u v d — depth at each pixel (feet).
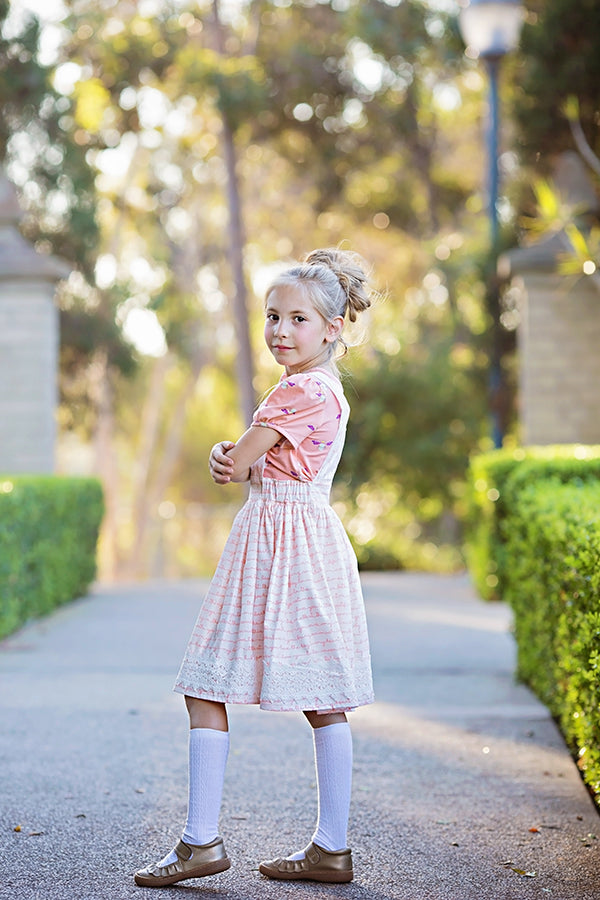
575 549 13.88
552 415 37.01
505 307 45.60
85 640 26.58
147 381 101.40
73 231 54.90
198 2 61.21
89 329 57.77
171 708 18.45
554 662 16.57
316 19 60.64
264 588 10.40
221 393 95.50
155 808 12.96
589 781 12.78
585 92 38.34
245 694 10.23
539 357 36.99
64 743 16.05
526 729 16.90
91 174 55.77
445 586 40.73
